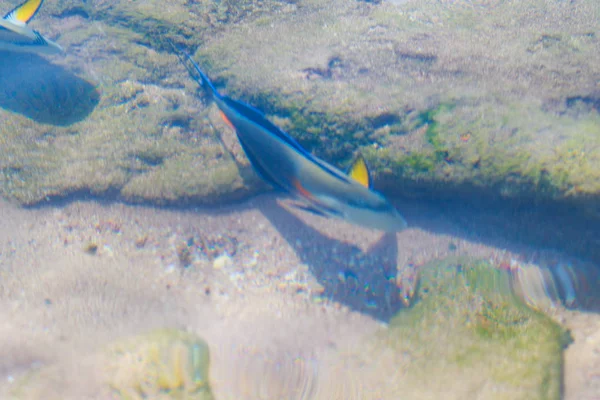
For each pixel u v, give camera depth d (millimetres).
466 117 3773
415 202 4070
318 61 4477
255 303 3529
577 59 4207
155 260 3693
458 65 4273
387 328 3262
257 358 3078
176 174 4090
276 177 3184
